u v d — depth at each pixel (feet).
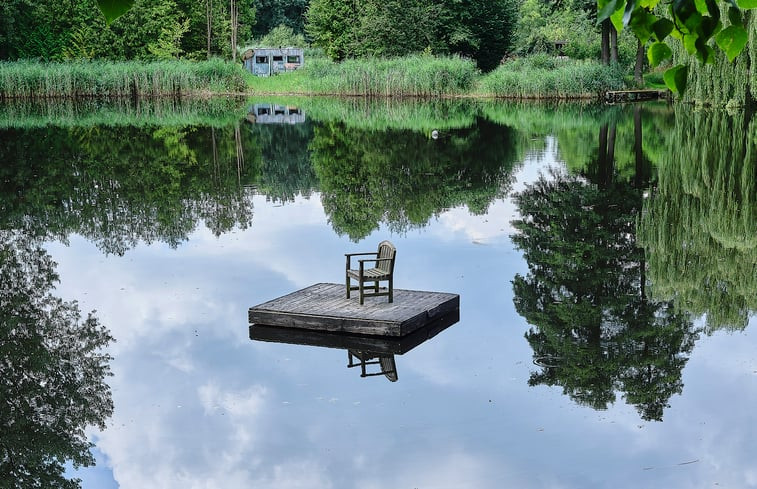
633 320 34.86
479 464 22.50
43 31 190.49
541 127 111.75
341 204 62.75
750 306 36.35
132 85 179.52
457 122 121.49
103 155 87.97
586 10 175.94
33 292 40.63
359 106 155.43
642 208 57.82
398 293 37.76
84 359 31.83
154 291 40.60
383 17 201.36
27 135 104.68
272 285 41.50
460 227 54.24
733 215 54.44
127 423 26.17
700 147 83.92
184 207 61.67
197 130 112.98
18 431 25.91
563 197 62.54
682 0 7.63
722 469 22.02
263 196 66.08
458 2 204.03
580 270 42.93
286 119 128.98
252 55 217.15
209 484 22.06
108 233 53.36
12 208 60.75
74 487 22.36
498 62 213.87
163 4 201.36
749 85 106.11
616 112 132.77
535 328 34.12
